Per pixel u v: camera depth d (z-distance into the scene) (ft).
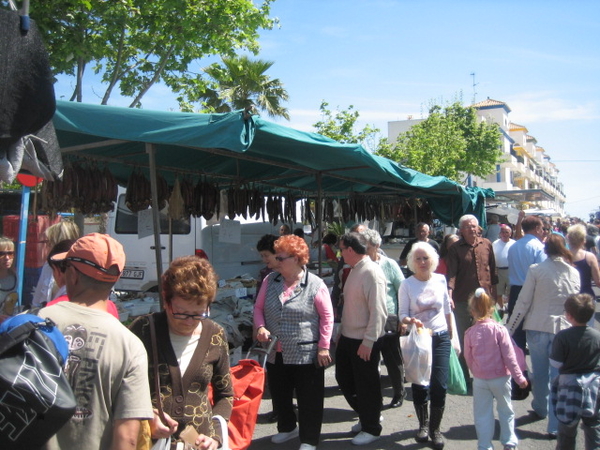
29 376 4.83
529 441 13.67
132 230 29.63
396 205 41.32
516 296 19.72
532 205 118.21
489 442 12.20
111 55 34.86
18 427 4.77
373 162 18.65
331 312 12.50
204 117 12.34
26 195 14.85
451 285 18.20
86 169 16.57
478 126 104.63
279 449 13.35
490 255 18.56
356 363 13.52
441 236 51.26
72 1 26.03
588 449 11.21
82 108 12.30
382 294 13.10
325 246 31.09
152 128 12.31
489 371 12.21
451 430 14.66
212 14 31.27
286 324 12.37
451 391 14.38
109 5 28.43
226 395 8.07
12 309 13.10
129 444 5.57
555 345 11.54
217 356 7.84
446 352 13.58
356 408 14.79
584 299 11.32
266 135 14.05
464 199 32.22
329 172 23.52
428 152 79.15
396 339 16.31
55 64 27.81
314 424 12.37
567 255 14.38
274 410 13.76
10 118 6.82
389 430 14.61
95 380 5.53
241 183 25.02
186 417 7.24
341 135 63.93
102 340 5.67
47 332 5.25
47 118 7.36
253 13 32.60
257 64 72.33
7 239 13.38
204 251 28.04
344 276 16.07
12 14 6.92
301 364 12.28
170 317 7.47
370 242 15.93
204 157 20.72
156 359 7.32
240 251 31.22
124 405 5.62
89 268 5.95
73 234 11.75
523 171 235.20
